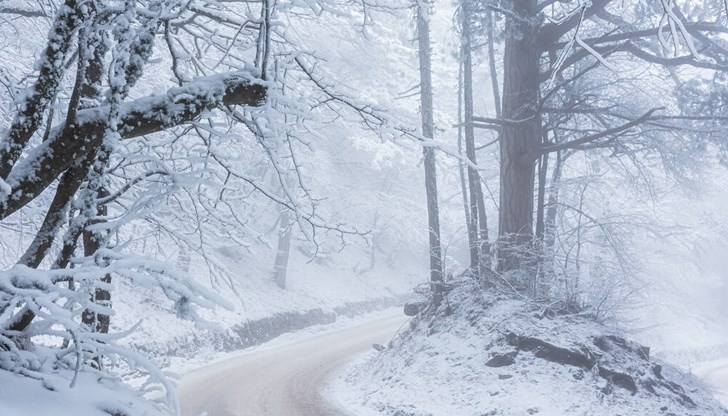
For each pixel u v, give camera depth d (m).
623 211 24.98
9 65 11.49
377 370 18.08
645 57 15.81
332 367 20.59
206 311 24.52
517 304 16.62
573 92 18.14
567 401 13.12
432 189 20.25
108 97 4.21
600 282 17.00
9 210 3.94
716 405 15.28
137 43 4.24
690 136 17.17
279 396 15.50
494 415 12.78
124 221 4.25
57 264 4.13
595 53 6.59
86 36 4.03
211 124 5.18
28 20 12.12
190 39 12.31
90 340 3.39
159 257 15.57
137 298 21.92
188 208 6.66
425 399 14.34
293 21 15.54
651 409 13.25
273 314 28.61
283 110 5.08
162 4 4.39
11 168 3.98
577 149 17.86
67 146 4.02
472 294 18.27
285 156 5.66
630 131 17.53
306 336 29.19
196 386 16.66
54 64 4.04
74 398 3.32
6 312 3.36
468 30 17.70
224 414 13.25
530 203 17.75
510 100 17.72
